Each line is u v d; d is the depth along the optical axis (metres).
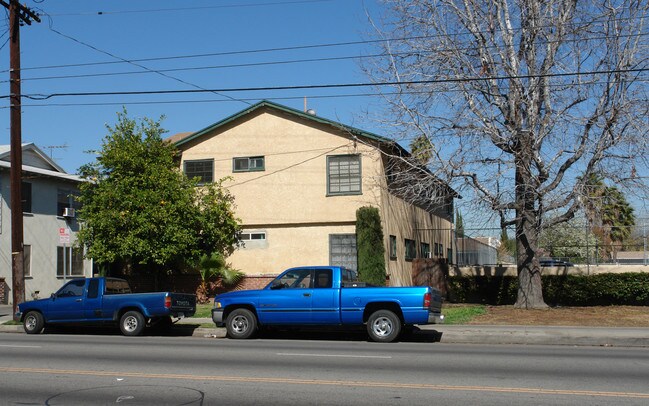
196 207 25.53
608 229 25.28
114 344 14.91
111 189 24.94
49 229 32.19
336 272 15.94
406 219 29.45
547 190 19.95
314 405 8.04
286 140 26.34
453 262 30.19
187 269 27.25
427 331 16.72
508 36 20.08
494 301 25.11
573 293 23.75
